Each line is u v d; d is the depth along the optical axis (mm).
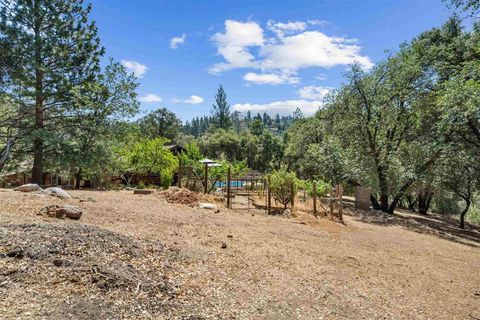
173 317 3002
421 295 5234
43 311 2594
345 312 3969
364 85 16891
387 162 16453
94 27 16125
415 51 17078
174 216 8102
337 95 18203
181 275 4125
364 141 17234
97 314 2717
